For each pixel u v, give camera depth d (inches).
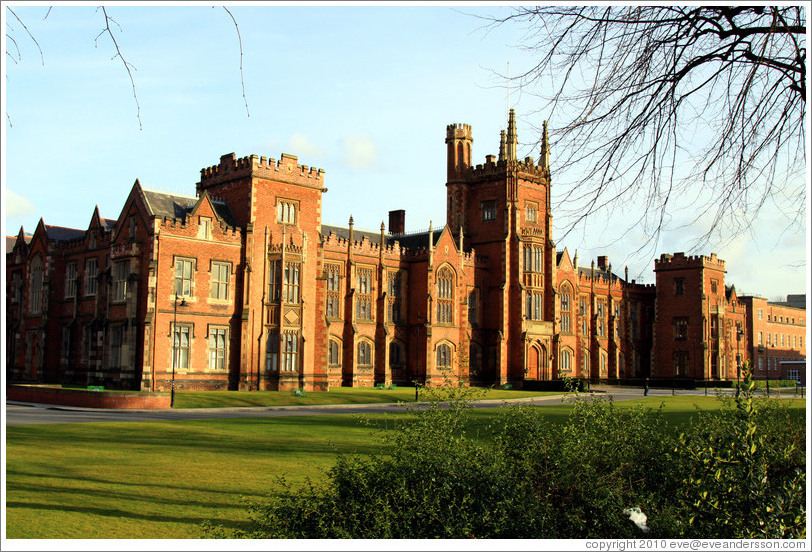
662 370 4468.5
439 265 3415.4
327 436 1278.3
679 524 538.0
